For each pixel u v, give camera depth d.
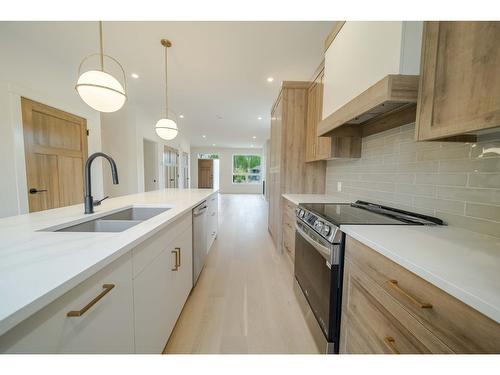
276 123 3.37
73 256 0.71
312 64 2.84
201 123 6.30
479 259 0.70
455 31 0.77
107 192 4.95
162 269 1.26
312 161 2.85
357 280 1.02
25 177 2.49
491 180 0.96
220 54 2.63
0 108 2.24
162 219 1.27
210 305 1.85
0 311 0.43
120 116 4.84
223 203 8.02
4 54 2.26
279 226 3.01
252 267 2.58
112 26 2.15
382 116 1.64
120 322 0.84
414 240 0.90
